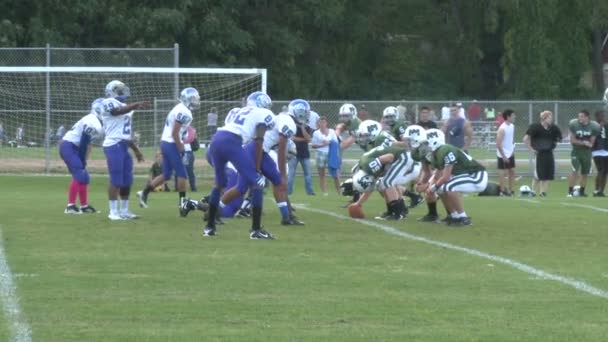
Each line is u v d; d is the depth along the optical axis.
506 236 38.94
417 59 168.75
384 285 27.23
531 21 145.25
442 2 170.88
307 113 46.59
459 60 166.75
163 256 32.16
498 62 169.25
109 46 134.88
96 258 31.53
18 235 37.41
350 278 28.31
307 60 157.12
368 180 44.56
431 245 35.84
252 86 98.19
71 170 46.56
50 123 89.62
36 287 26.33
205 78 96.94
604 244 36.81
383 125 47.06
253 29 148.12
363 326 22.25
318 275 28.77
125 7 134.50
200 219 43.94
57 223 41.81
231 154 36.69
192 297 25.28
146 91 93.94
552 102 87.88
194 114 93.31
